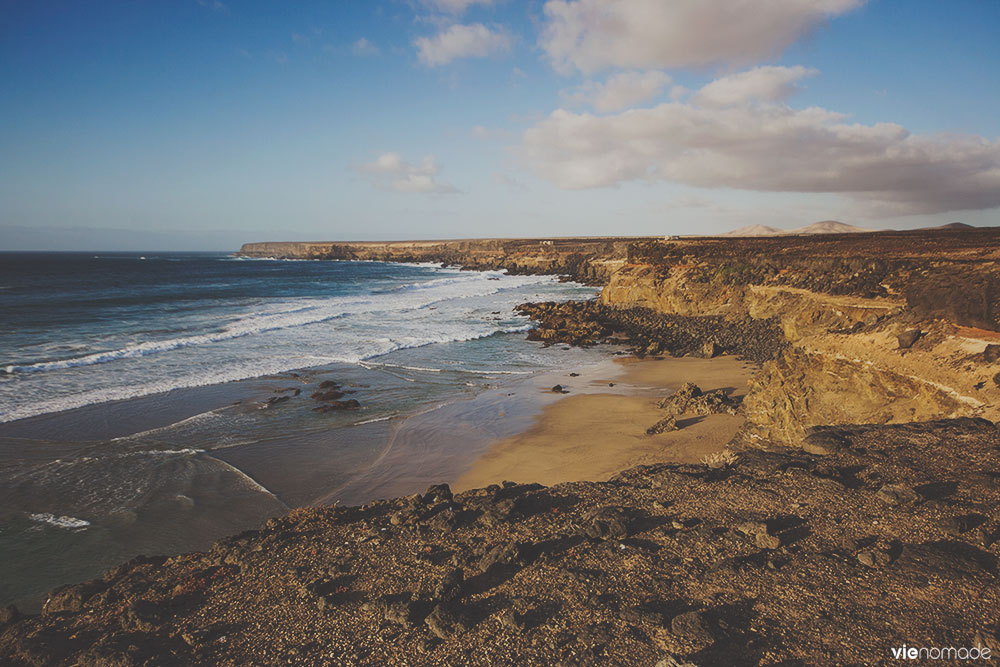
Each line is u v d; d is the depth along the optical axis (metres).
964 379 12.65
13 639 6.82
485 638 6.12
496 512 8.98
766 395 17.31
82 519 12.69
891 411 14.25
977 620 5.67
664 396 24.12
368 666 5.86
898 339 14.56
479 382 27.06
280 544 8.68
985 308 13.28
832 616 5.96
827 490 8.71
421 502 9.64
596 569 7.26
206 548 11.52
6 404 21.36
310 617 6.76
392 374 28.50
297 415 21.14
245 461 16.50
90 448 17.23
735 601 6.37
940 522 7.45
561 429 19.56
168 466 15.93
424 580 7.34
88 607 7.50
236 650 6.24
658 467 10.73
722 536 7.71
